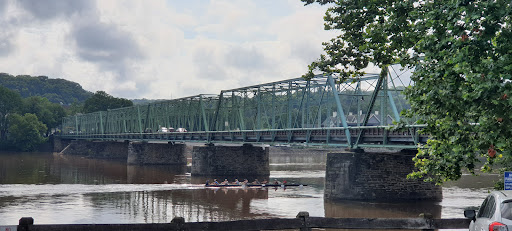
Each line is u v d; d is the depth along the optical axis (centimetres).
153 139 13938
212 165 9900
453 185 7362
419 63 1967
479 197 6122
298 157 17188
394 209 5256
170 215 4959
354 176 5938
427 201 5853
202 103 11838
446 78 1670
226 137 10594
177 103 13825
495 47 1495
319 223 1475
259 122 9300
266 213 5091
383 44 2203
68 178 9012
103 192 6875
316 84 7700
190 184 8156
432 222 1544
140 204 5731
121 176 9725
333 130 6869
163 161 14012
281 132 8494
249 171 10025
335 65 3012
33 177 9050
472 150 1806
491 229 1261
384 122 5816
